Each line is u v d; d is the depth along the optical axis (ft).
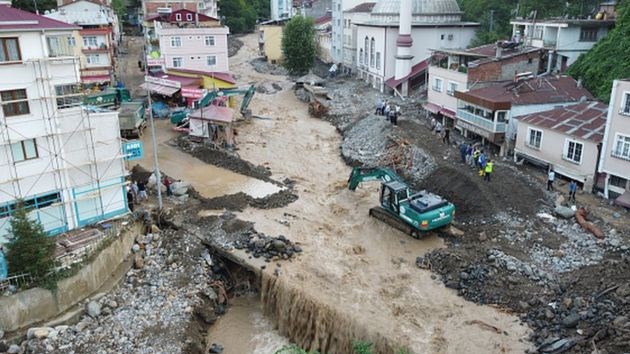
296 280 98.94
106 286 96.02
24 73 91.35
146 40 270.67
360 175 134.21
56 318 86.79
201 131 173.68
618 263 94.17
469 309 90.74
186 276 101.55
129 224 108.88
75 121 100.53
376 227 120.37
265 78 304.71
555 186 126.31
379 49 253.44
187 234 112.98
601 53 168.35
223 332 94.22
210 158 162.09
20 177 94.89
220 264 107.76
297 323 94.89
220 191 138.62
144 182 138.51
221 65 244.42
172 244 109.81
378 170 131.85
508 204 119.24
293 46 297.53
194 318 92.38
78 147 102.53
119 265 102.53
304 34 298.76
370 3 304.30
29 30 90.22
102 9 271.90
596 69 164.86
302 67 302.25
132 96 222.89
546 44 185.47
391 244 113.19
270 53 349.61
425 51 248.73
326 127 210.38
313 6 464.24
